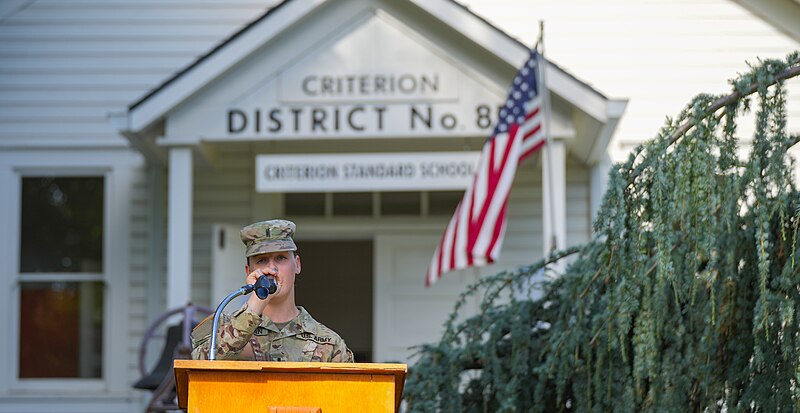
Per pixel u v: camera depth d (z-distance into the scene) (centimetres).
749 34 2141
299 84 1847
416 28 1845
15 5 2192
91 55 2188
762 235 900
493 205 1636
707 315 986
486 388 1203
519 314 1170
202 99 1847
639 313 1007
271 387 691
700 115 944
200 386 687
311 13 1836
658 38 2152
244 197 2173
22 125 2170
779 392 963
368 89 1844
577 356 1091
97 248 2167
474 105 1833
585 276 1082
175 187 1850
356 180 1797
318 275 3098
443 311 2173
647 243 1012
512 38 1777
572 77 1762
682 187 928
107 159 2169
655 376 1002
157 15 2194
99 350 2152
